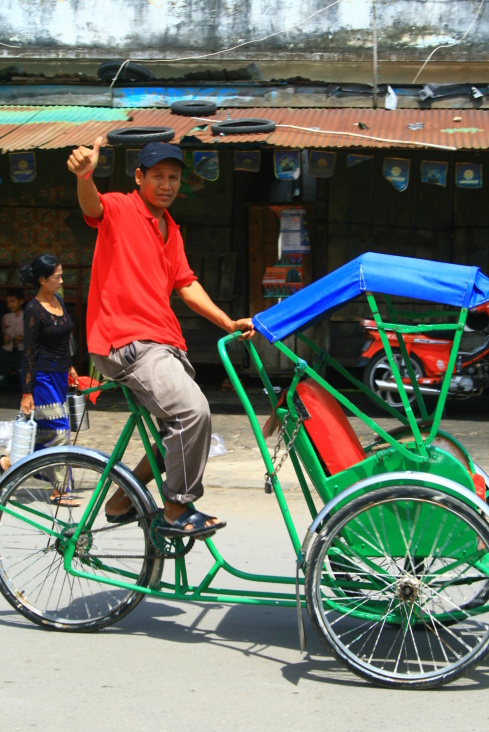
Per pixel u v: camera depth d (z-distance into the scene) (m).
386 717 3.06
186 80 9.90
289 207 10.74
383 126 8.60
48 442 5.76
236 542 5.19
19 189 11.09
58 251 11.15
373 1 9.58
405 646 3.66
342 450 3.43
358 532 3.31
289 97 9.73
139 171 3.62
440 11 9.52
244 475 6.77
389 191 10.50
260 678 3.38
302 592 3.57
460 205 10.42
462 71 9.55
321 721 3.03
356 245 10.62
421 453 3.32
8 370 10.45
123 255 3.55
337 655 3.30
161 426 3.58
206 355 10.94
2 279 11.21
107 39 10.05
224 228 10.91
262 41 9.80
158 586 3.72
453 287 3.28
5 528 4.62
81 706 3.13
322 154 8.13
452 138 8.09
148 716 3.06
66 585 4.23
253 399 10.19
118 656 3.58
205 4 9.86
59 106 9.94
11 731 2.95
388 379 9.02
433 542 3.28
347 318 10.46
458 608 3.38
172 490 3.53
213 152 8.27
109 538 4.26
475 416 9.20
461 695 3.25
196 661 3.53
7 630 3.86
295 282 10.77
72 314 11.18
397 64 9.60
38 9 10.09
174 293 10.91
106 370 3.60
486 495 3.70
